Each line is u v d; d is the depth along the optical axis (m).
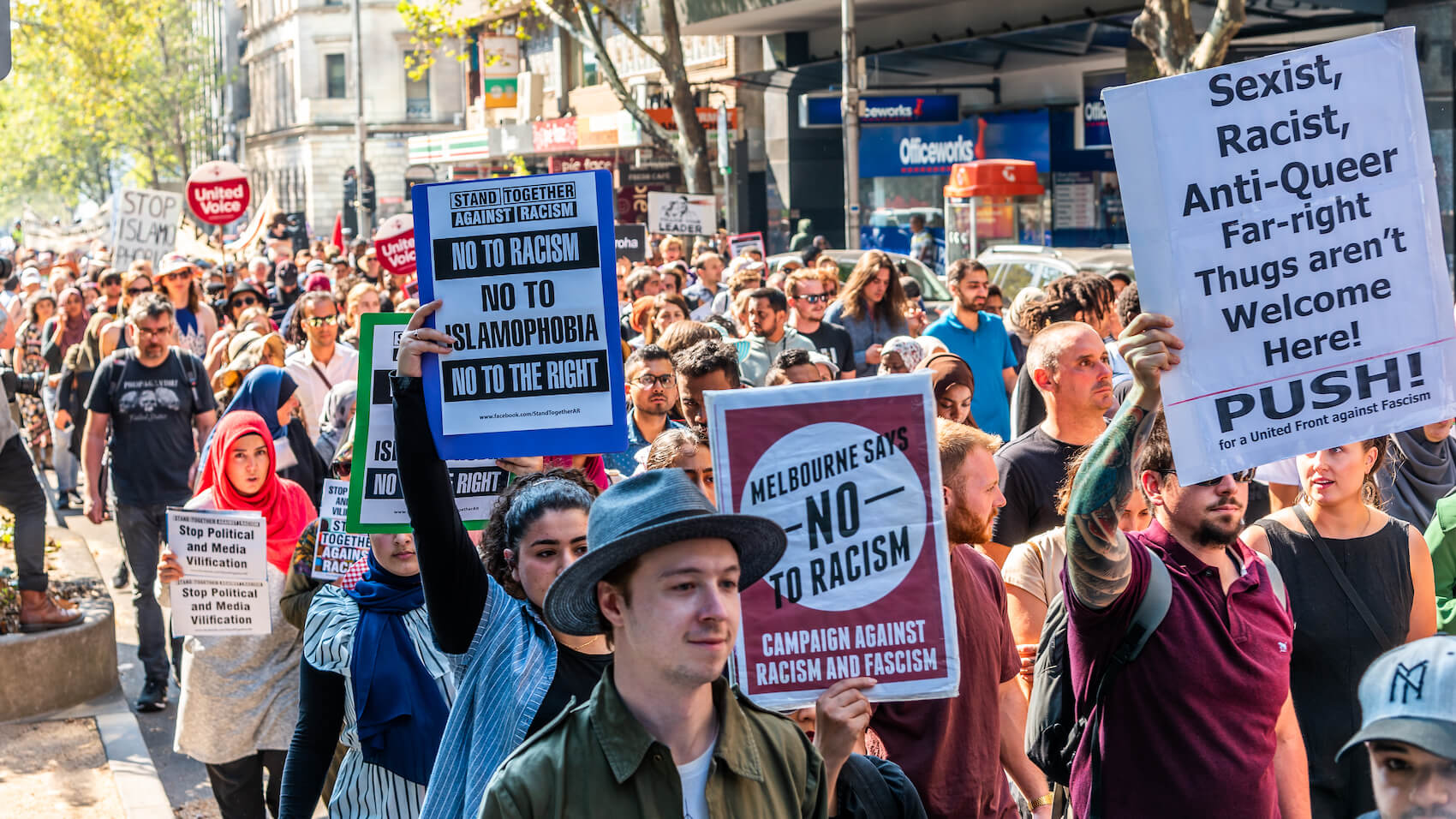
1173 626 3.71
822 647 3.21
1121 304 7.88
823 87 33.38
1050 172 29.41
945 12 28.12
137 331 8.93
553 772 2.57
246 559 5.74
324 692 4.26
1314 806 4.39
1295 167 3.61
